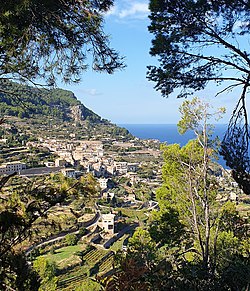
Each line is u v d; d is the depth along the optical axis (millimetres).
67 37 4430
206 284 6062
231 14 5070
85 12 4289
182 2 5016
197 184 9234
